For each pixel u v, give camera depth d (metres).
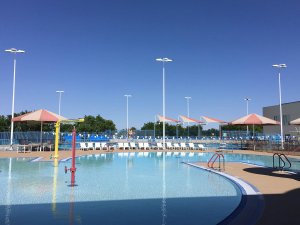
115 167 15.84
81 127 58.97
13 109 28.44
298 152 26.44
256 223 5.89
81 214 6.71
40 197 8.38
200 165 16.61
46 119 25.23
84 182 10.95
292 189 9.30
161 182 11.11
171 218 6.46
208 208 7.27
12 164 16.41
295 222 5.90
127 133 45.00
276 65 32.75
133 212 6.90
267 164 18.30
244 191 9.04
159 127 65.88
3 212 6.83
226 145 34.72
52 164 16.50
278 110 50.72
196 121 39.34
